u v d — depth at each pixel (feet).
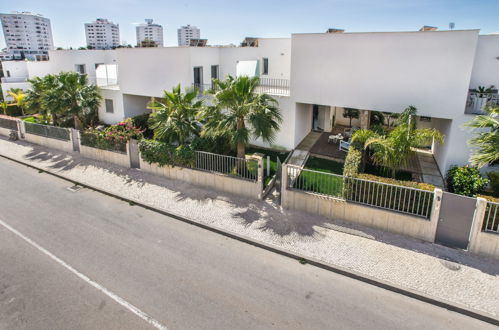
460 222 26.16
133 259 26.13
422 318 20.13
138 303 21.29
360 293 22.34
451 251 26.40
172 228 31.24
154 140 43.47
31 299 21.81
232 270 24.75
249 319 19.84
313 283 23.34
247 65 65.31
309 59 47.29
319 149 53.78
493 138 27.76
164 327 19.31
